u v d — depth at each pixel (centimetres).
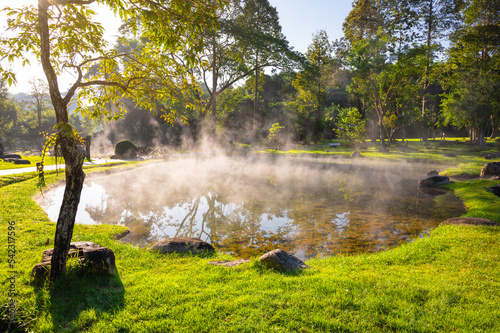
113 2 429
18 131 6988
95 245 583
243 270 595
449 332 379
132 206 1326
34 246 693
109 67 536
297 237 926
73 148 462
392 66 4200
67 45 510
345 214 1195
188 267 620
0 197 1181
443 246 740
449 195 1584
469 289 500
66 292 466
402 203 1393
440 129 7012
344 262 666
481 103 4197
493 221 988
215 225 1057
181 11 453
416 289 489
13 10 466
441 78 4972
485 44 4588
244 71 4138
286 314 409
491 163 1986
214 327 388
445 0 4684
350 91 4981
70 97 474
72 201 476
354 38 5772
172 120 605
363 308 425
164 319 406
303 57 4041
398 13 5016
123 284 520
